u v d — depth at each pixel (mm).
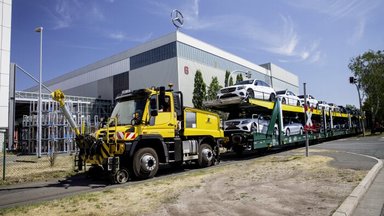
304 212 5203
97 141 9688
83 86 62156
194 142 12359
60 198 7492
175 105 11594
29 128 29812
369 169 9367
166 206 5992
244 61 59906
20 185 10359
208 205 5926
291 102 19578
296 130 19469
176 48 43562
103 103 50062
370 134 37719
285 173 9312
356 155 13680
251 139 14961
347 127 32031
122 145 9398
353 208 5453
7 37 21328
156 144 10789
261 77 65875
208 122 13336
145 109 10211
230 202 6086
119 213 5664
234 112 16953
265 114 17422
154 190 7742
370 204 5859
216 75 50594
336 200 5891
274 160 12844
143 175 9984
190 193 7141
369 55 39906
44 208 6312
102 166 9906
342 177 8180
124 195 7262
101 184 9578
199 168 12586
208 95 37969
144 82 47844
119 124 10203
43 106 30016
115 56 54594
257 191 6977
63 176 11859
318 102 24906
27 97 40281
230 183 8195
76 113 29078
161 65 45469
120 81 53062
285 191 6859
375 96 40625
